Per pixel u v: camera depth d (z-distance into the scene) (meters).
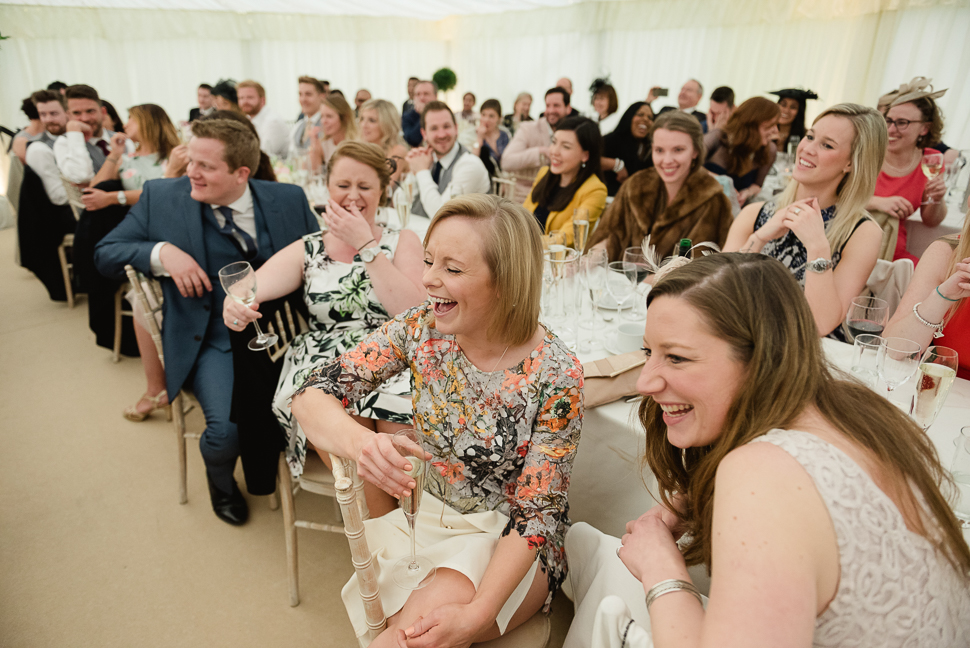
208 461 2.20
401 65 11.52
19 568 2.11
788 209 1.96
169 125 3.55
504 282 1.18
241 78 10.40
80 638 1.84
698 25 7.97
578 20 9.06
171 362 2.28
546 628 1.27
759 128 4.38
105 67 9.24
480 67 11.05
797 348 0.79
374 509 1.61
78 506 2.42
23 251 4.21
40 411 3.10
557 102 5.97
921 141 3.33
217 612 1.94
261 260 2.40
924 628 0.75
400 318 1.39
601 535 1.34
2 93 8.44
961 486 1.12
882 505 0.72
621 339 1.77
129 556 2.17
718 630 0.65
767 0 7.31
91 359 3.68
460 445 1.33
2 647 1.80
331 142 4.73
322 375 1.37
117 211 3.37
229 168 2.22
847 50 6.77
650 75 8.68
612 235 3.12
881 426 0.79
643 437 1.45
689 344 0.81
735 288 0.80
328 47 10.83
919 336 1.74
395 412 1.67
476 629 1.08
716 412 0.84
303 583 2.06
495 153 6.11
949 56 6.00
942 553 0.76
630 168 5.25
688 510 1.03
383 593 1.19
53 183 4.15
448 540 1.26
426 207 3.86
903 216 2.97
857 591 0.69
